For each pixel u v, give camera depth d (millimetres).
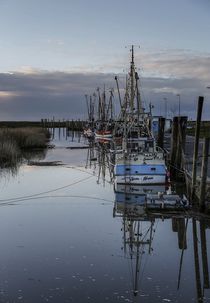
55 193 25234
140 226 17859
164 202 19562
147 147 29359
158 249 15000
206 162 18609
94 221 18656
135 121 32625
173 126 30016
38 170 36094
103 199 23406
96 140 70812
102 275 12500
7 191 25844
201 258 14148
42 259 13805
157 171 26297
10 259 13797
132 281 12094
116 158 27203
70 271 12773
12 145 41375
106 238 16172
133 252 14586
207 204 19375
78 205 21891
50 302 10703
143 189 25844
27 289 11469
